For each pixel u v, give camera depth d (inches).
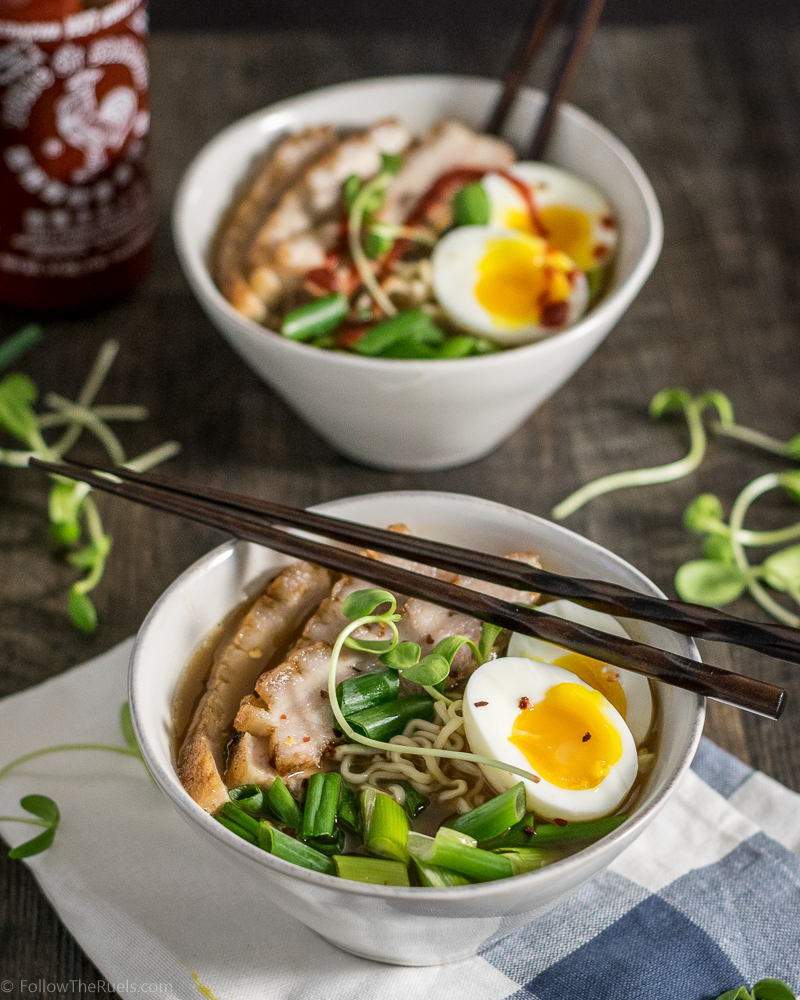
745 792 23.6
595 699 21.7
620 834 19.8
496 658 22.3
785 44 39.6
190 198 28.5
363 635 22.8
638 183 28.8
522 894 19.7
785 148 35.7
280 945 22.0
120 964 21.8
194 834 23.0
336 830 21.4
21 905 22.9
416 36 39.3
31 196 29.0
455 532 23.3
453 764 22.0
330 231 28.6
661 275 32.4
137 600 26.6
